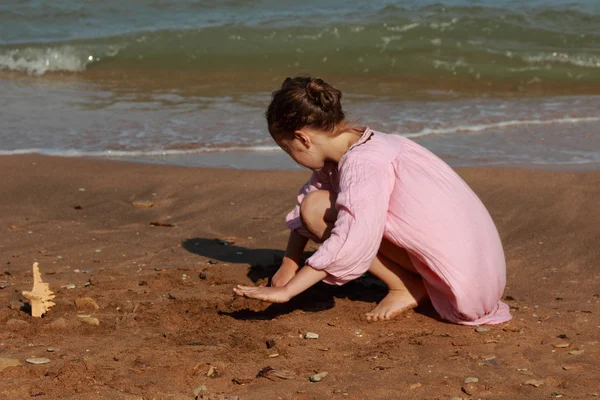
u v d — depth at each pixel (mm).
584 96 10266
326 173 3693
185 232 5246
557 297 4066
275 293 3252
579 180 6312
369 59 12203
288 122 3414
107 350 3275
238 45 12531
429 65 11891
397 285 3750
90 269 4449
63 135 7840
